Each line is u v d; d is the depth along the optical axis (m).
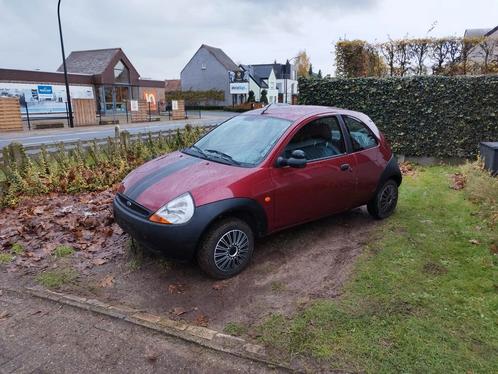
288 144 4.11
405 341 2.78
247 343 2.80
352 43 10.88
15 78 29.84
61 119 32.88
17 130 23.31
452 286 3.50
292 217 4.19
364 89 9.50
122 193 3.96
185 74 62.91
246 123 4.63
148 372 2.56
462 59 10.48
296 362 2.61
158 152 9.71
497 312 3.10
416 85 8.98
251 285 3.62
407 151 9.37
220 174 3.76
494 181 6.18
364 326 2.95
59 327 3.05
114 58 40.22
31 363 2.66
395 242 4.47
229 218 3.68
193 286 3.62
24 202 6.22
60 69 41.38
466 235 4.62
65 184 6.93
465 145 8.88
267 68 73.25
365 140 4.99
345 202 4.73
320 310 3.16
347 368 2.55
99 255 4.29
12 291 3.59
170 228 3.39
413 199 6.14
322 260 4.09
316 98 10.02
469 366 2.54
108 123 30.39
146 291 3.56
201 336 2.88
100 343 2.85
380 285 3.53
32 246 4.51
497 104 8.45
